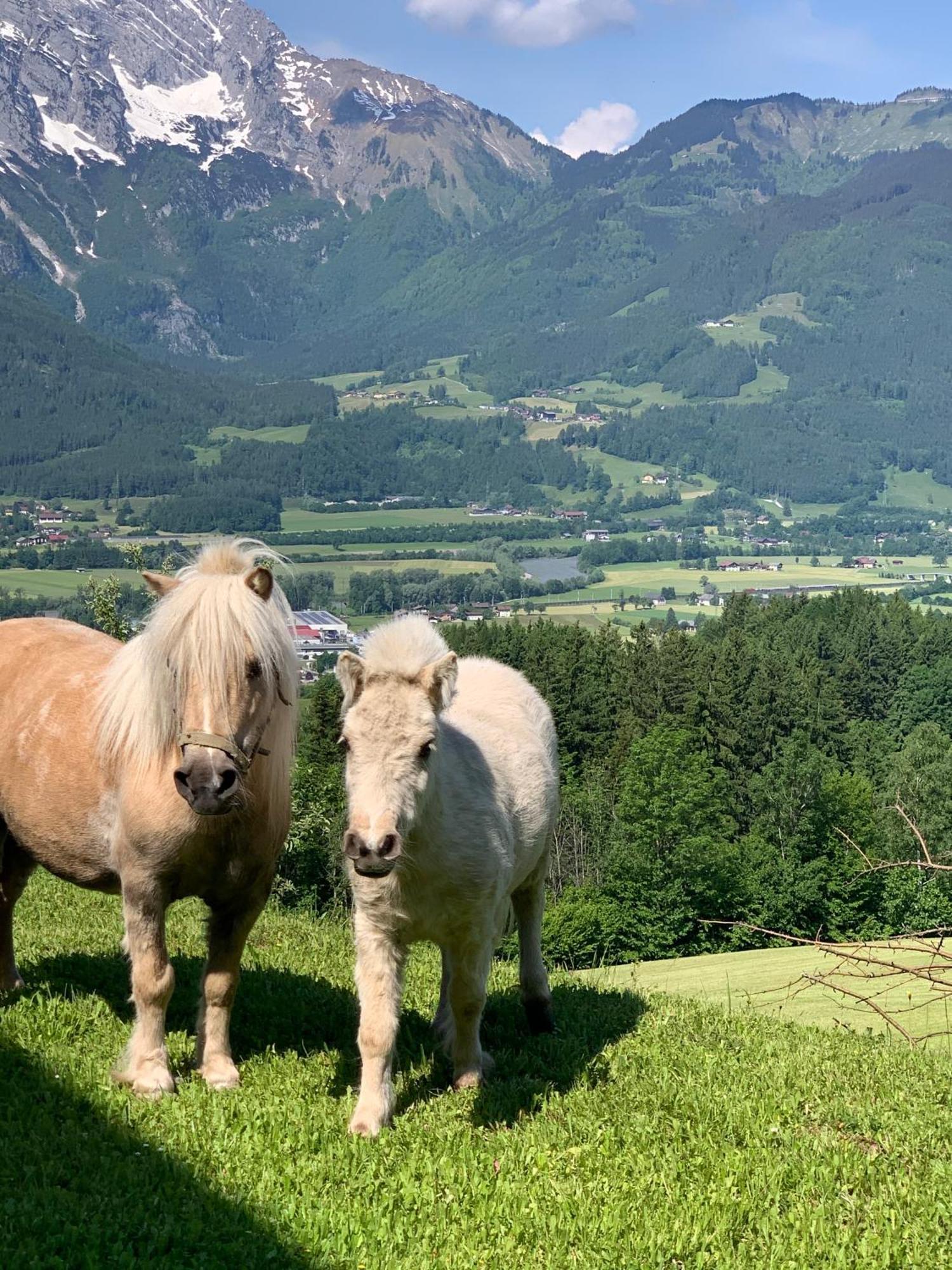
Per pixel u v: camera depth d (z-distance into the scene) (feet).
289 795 9.80
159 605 9.24
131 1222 7.44
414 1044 10.66
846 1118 9.86
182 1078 9.47
